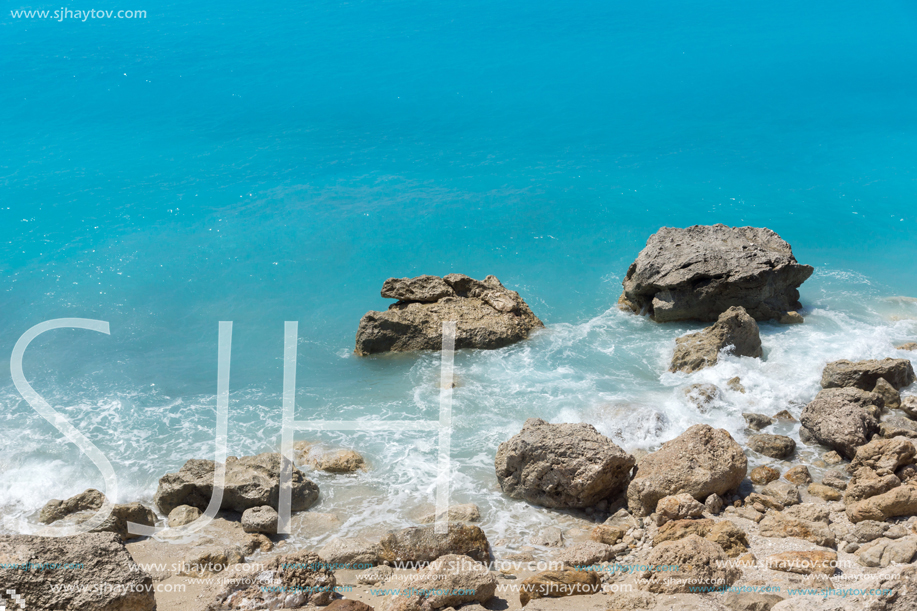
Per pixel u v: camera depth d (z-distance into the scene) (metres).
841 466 10.27
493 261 19.27
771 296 15.29
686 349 13.49
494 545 8.68
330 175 24.67
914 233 20.41
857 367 12.02
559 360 13.98
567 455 9.52
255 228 20.91
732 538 8.05
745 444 11.02
